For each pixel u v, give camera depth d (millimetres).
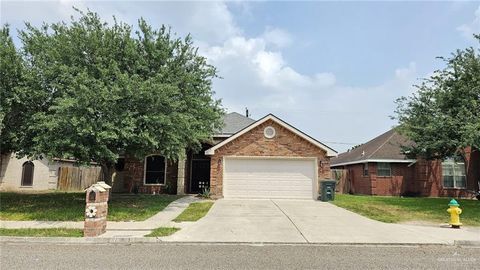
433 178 23297
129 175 21203
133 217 12008
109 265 6352
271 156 18656
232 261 6734
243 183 18562
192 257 7039
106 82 12992
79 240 8609
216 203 16062
